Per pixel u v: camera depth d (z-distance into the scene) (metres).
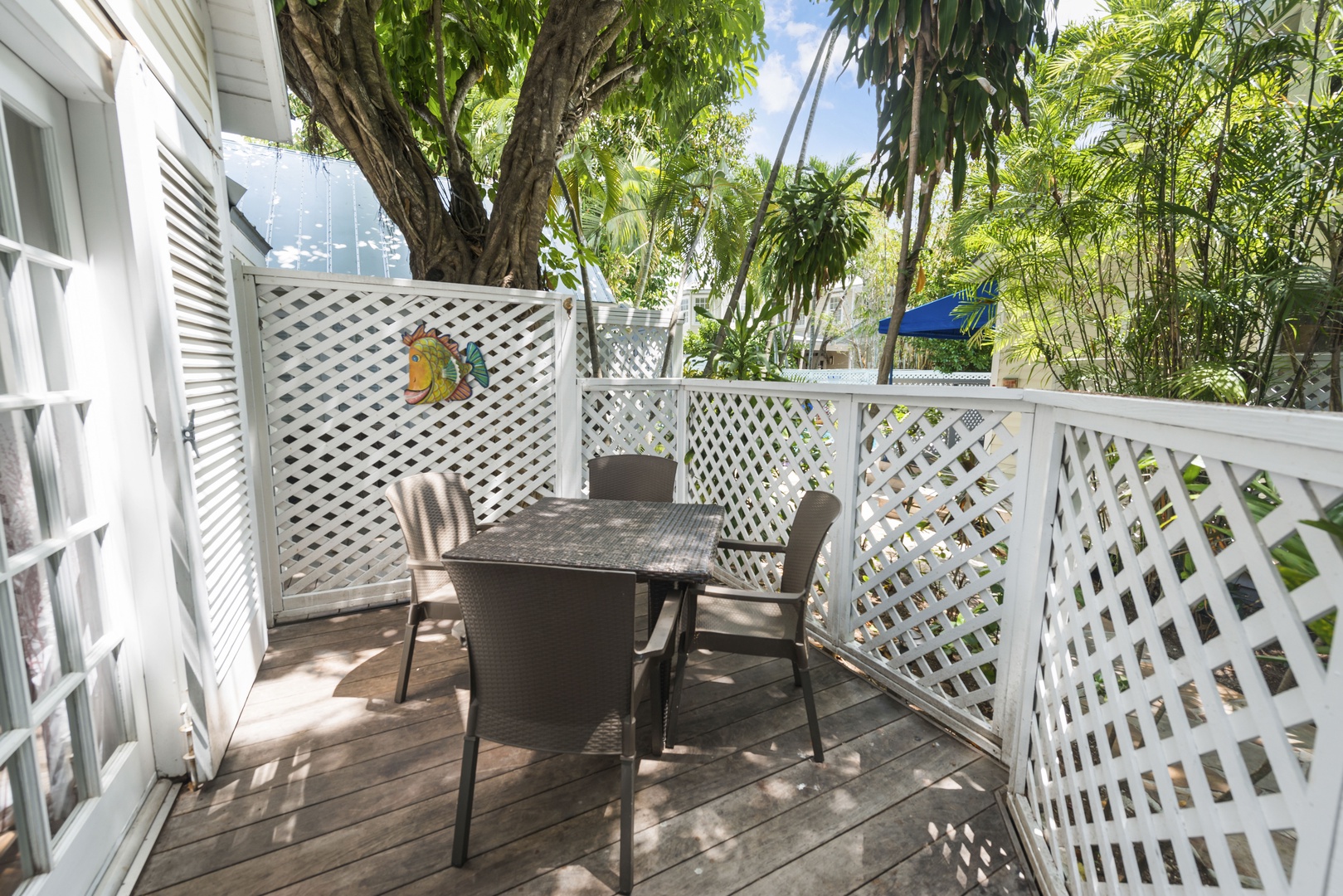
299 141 7.85
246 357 2.93
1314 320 2.55
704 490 4.09
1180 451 1.00
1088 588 1.39
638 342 6.16
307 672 2.57
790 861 1.60
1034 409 1.88
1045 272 3.88
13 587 1.26
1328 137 2.46
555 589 1.40
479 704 1.55
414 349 3.36
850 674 2.62
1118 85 3.00
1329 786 0.67
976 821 1.76
